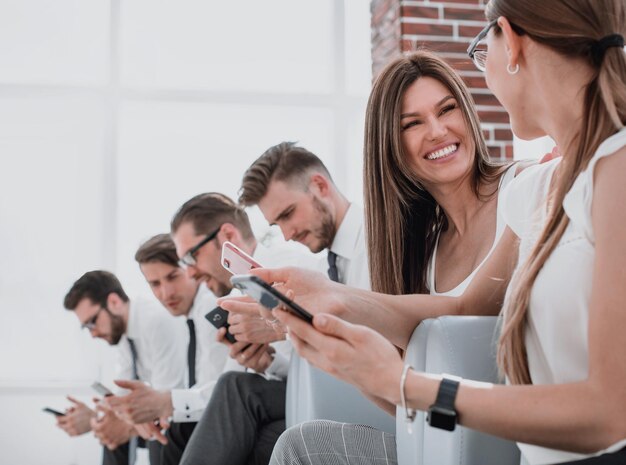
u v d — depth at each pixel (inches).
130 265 173.0
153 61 175.6
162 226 174.4
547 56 44.8
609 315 38.1
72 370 168.9
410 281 72.3
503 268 60.6
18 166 171.6
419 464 54.0
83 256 172.1
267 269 63.1
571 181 42.8
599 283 38.9
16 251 170.6
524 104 47.4
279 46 179.5
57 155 172.7
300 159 112.4
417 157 69.8
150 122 175.5
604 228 39.4
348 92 181.8
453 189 70.3
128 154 174.6
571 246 41.9
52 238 171.6
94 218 172.7
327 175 113.3
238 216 125.2
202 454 95.9
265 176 113.1
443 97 69.7
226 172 176.9
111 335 145.1
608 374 37.8
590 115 42.6
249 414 97.5
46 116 172.7
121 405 120.9
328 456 62.1
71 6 173.5
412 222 72.6
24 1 172.4
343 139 180.9
